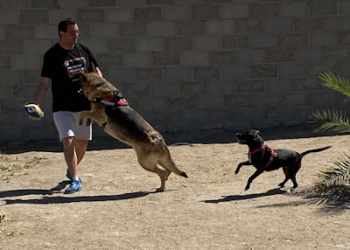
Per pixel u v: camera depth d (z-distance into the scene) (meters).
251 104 12.04
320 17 11.69
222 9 11.84
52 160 9.80
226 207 5.83
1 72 12.02
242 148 10.00
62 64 6.90
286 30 11.79
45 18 11.91
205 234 4.92
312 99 11.92
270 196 6.24
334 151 8.76
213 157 9.26
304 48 11.80
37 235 5.10
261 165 6.17
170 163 6.89
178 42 11.97
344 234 4.71
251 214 5.50
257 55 11.91
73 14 11.93
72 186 7.05
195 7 11.86
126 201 6.45
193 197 6.43
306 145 9.77
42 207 6.23
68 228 5.31
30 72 12.04
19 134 12.16
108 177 7.97
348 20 11.64
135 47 12.01
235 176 7.55
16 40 11.95
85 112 6.94
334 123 6.61
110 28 11.96
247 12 11.80
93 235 5.05
